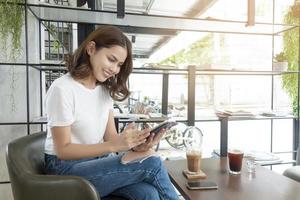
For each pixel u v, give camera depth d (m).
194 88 2.21
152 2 3.06
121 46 1.23
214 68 2.29
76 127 1.22
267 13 2.57
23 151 1.18
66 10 1.90
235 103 2.79
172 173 1.54
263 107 2.81
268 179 1.45
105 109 1.37
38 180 0.99
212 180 1.43
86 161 1.24
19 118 2.11
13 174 1.04
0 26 1.79
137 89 2.60
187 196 1.22
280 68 2.43
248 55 2.74
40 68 2.09
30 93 2.14
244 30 2.50
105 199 1.21
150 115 2.23
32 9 1.89
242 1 2.39
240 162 1.54
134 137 1.15
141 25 2.31
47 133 1.32
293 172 1.92
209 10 2.81
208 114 2.46
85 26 2.24
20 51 1.98
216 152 2.35
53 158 1.23
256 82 2.82
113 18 2.08
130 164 1.19
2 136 2.08
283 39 2.61
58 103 1.12
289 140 2.76
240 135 3.04
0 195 2.07
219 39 2.85
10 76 2.07
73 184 0.98
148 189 1.18
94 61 1.23
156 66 2.12
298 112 2.45
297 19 2.43
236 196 1.22
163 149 2.24
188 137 1.96
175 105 2.54
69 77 1.23
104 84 1.37
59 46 2.43
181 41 3.07
